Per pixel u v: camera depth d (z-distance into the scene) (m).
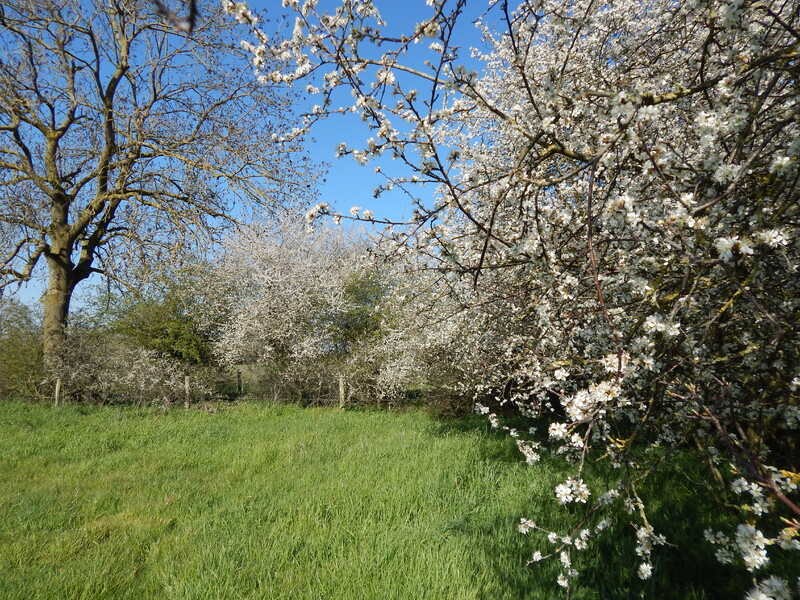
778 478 2.07
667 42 3.93
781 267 2.59
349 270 14.29
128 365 11.76
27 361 13.04
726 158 2.36
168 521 4.77
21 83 12.55
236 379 13.48
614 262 3.01
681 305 2.31
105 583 3.64
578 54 4.34
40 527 4.70
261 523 4.64
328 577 3.62
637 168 2.75
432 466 6.04
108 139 13.45
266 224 14.46
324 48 2.66
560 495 2.40
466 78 2.43
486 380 7.84
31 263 13.44
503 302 4.97
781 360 2.73
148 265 12.52
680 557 3.59
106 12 12.73
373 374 11.82
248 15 2.82
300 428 9.12
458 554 3.81
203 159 12.84
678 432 3.47
